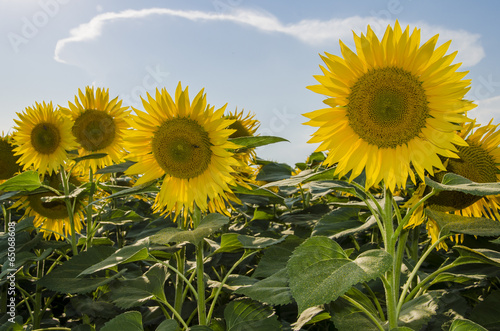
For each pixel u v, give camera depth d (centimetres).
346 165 219
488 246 312
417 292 273
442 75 207
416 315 217
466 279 247
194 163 268
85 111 453
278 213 511
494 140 267
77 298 358
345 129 222
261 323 266
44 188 392
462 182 206
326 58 214
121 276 341
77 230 470
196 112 263
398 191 312
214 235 442
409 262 318
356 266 170
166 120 266
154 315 333
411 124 213
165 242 223
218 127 263
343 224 306
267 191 282
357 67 214
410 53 209
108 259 237
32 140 430
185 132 262
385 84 211
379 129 214
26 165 439
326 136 220
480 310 252
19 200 454
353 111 217
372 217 289
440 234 226
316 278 169
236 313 276
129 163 320
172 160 265
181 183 277
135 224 486
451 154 213
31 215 463
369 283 304
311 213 394
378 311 248
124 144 272
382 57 211
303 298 162
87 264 308
